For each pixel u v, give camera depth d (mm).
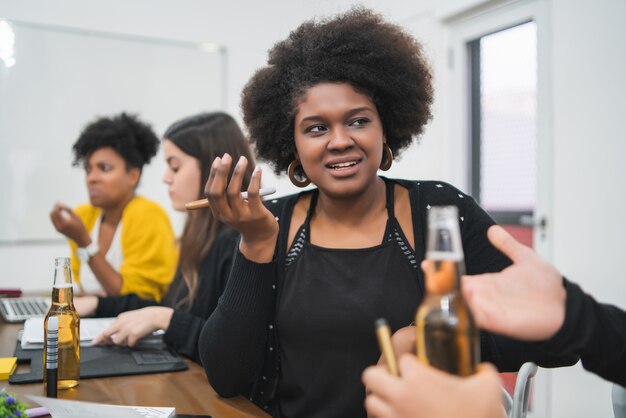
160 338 1286
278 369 984
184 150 1530
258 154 1150
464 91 2840
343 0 1271
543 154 2404
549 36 2369
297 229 1016
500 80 2688
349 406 915
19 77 3096
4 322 1567
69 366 967
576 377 2193
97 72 3281
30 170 3119
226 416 853
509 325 514
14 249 3082
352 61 909
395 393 421
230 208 809
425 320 456
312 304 938
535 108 2520
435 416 410
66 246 3186
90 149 1963
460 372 446
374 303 913
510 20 2551
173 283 1502
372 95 925
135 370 1066
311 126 916
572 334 535
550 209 2381
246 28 3648
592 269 2160
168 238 1967
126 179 2000
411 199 1004
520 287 541
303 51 972
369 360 914
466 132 2846
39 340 1199
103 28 3289
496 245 583
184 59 3500
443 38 2891
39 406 858
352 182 901
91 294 2062
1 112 3059
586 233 2184
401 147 1109
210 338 927
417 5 2949
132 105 3377
